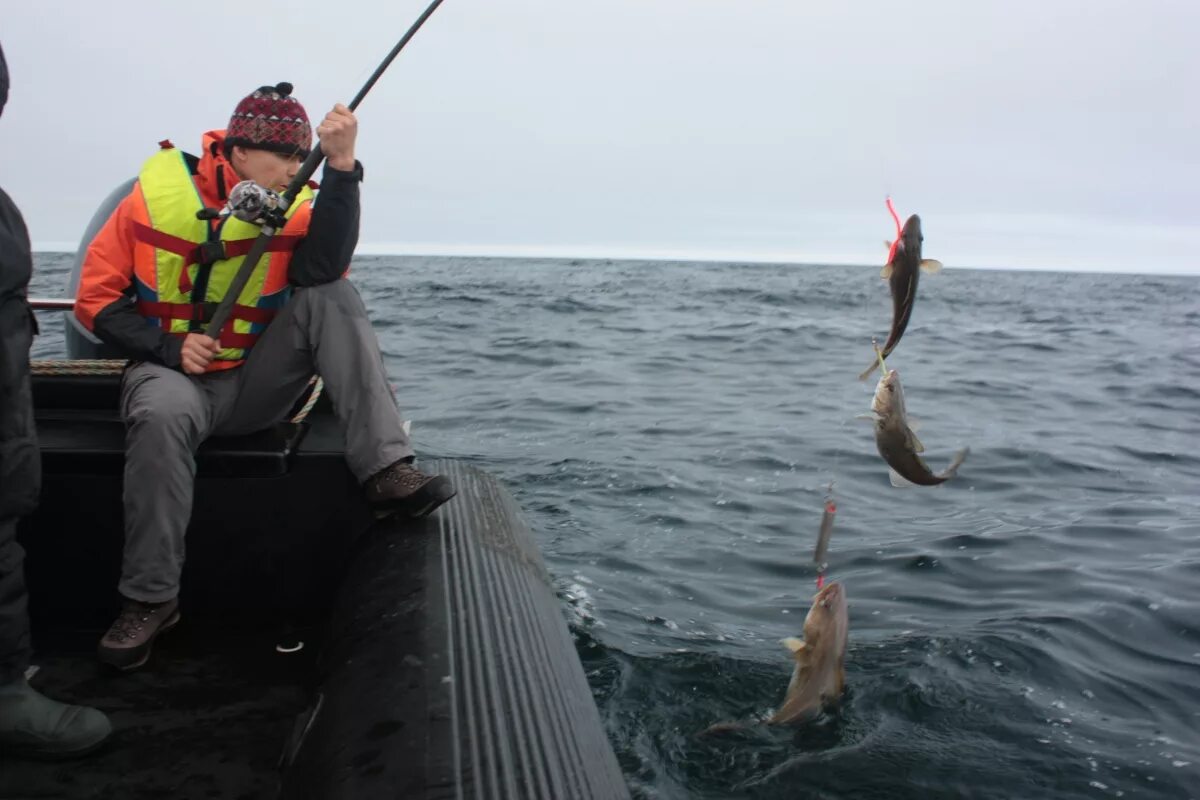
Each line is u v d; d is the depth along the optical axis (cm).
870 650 405
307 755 214
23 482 219
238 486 295
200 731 249
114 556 292
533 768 195
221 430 295
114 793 226
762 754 326
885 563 523
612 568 500
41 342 984
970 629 429
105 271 270
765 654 399
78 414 311
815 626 335
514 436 805
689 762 321
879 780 313
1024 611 454
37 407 313
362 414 287
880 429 233
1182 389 1223
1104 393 1177
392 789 187
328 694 229
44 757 233
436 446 756
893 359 1457
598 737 224
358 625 248
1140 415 1030
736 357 1402
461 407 930
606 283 3606
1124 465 780
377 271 4347
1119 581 497
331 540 303
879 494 669
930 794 306
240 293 273
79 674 272
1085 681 383
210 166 281
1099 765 323
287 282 290
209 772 234
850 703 360
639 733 336
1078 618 445
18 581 224
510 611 259
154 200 273
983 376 1298
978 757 327
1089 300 3434
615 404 974
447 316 1842
